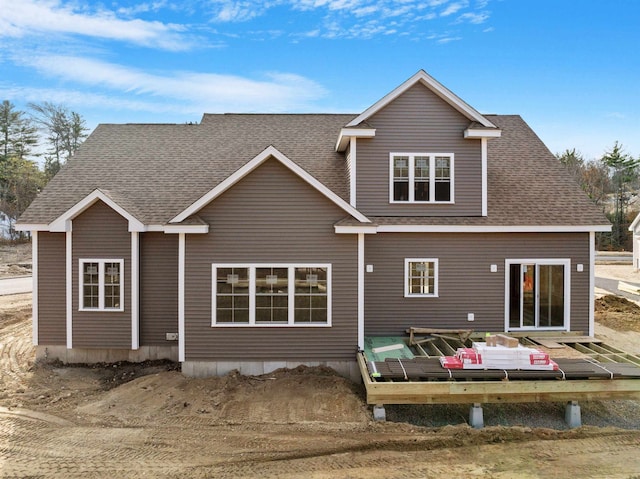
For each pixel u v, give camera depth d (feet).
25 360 44.83
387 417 33.06
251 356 38.93
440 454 26.96
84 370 42.19
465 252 45.50
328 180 49.49
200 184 49.60
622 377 31.12
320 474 24.56
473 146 45.98
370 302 45.24
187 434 29.09
